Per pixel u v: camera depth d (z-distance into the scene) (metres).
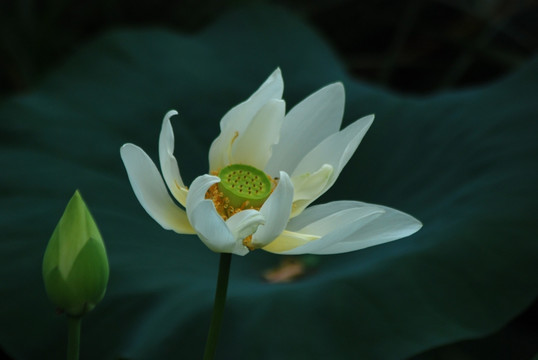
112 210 1.70
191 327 1.54
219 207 1.40
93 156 1.77
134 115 1.88
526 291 1.56
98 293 1.35
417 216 1.68
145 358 1.52
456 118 1.79
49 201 1.70
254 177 1.41
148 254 1.64
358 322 1.53
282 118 1.42
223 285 1.35
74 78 1.98
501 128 1.73
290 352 1.50
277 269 1.67
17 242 1.64
